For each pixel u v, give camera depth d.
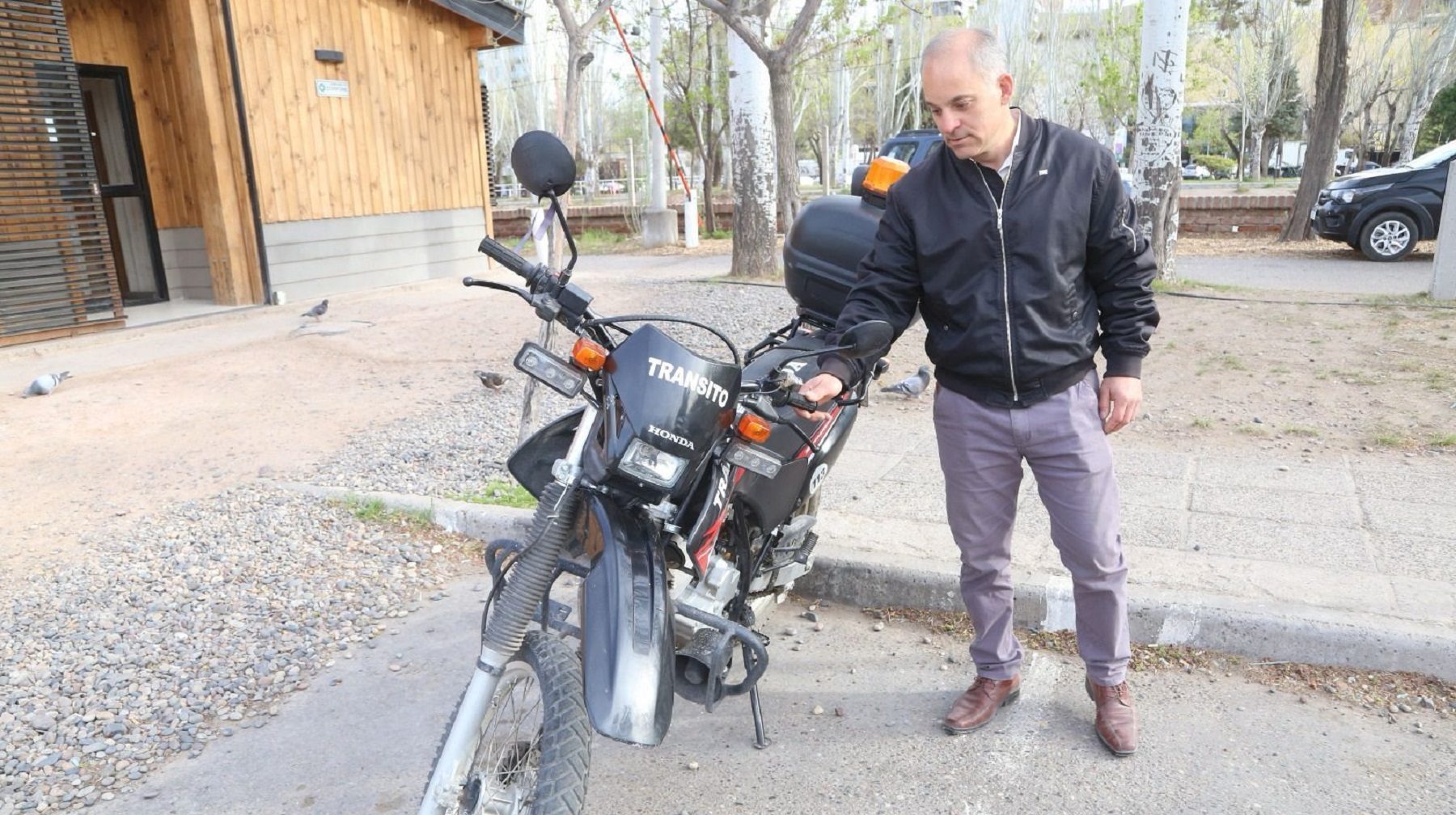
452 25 12.46
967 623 3.84
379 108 11.62
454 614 4.02
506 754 2.51
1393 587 3.62
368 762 3.08
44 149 8.59
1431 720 3.09
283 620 3.94
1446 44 35.72
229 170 10.23
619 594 2.21
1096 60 36.47
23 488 5.39
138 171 10.52
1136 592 3.64
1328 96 15.27
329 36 10.94
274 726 3.28
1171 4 9.57
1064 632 3.72
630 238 21.33
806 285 3.86
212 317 9.80
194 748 3.17
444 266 12.66
